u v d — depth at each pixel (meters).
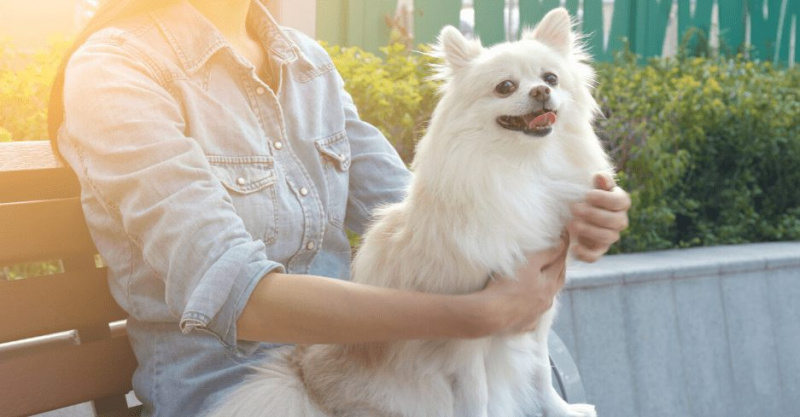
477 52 2.02
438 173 1.78
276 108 1.88
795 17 7.16
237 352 1.53
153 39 1.75
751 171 5.15
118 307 1.84
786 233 5.05
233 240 1.46
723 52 6.79
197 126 1.70
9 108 3.57
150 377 1.75
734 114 5.05
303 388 1.81
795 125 5.25
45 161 1.86
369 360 1.83
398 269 1.80
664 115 4.84
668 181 4.74
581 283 3.69
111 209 1.60
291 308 1.43
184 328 1.40
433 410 1.84
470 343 1.81
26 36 4.97
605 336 3.74
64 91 1.66
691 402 3.94
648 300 3.86
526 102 1.81
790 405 4.19
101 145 1.55
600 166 1.95
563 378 2.16
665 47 6.85
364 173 2.16
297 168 1.90
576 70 2.03
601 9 6.46
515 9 6.29
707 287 4.02
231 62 1.83
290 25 5.43
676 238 5.00
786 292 4.24
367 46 5.99
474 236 1.70
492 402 1.96
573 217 1.83
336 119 2.05
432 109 4.37
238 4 1.93
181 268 1.45
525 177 1.81
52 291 1.76
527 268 1.71
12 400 1.71
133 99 1.58
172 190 1.49
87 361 1.81
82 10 5.14
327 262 1.98
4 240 1.70
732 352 4.07
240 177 1.75
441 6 6.00
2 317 1.70
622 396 3.77
